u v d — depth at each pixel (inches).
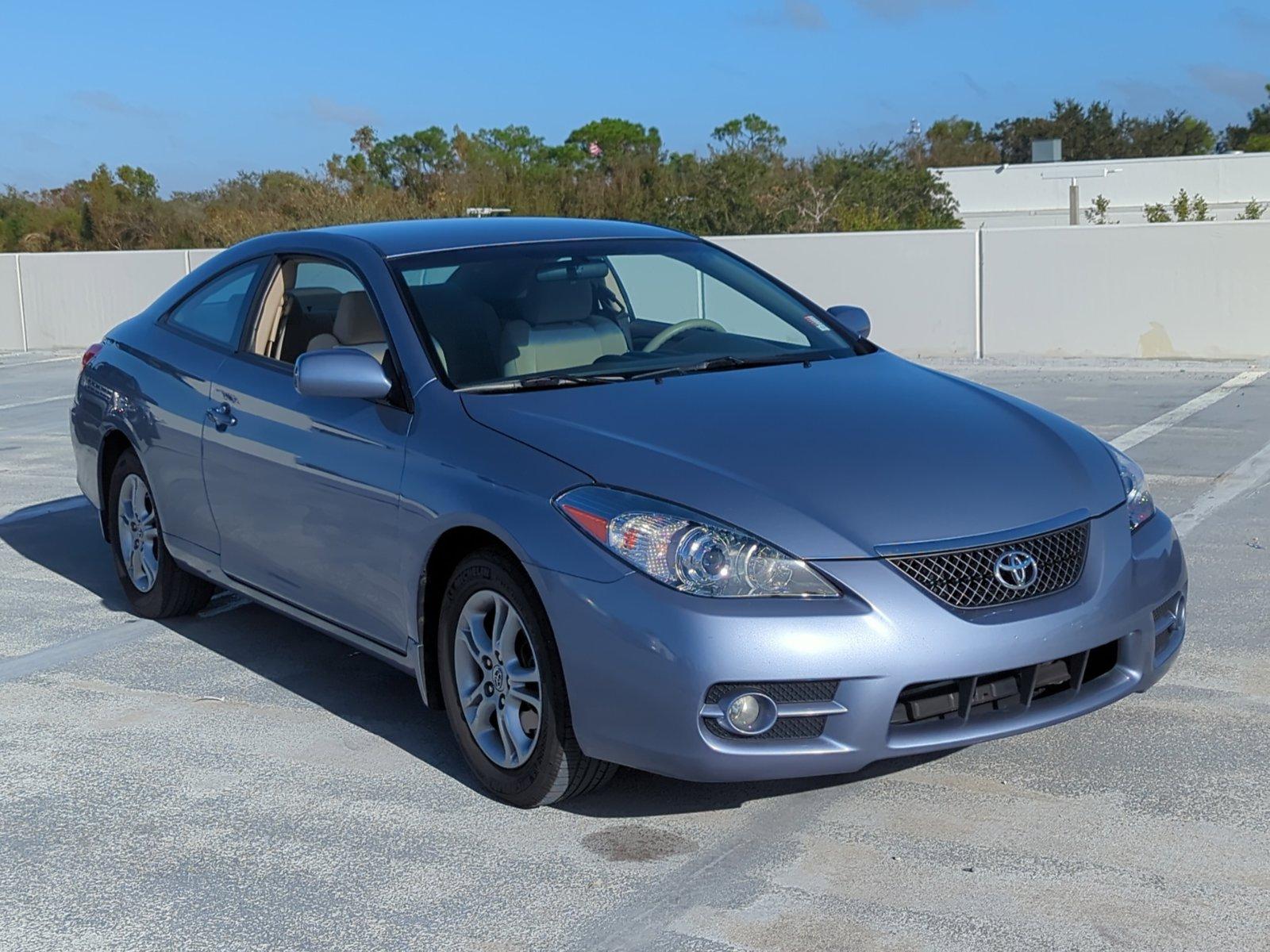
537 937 123.3
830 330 197.0
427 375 165.0
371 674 199.3
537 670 142.2
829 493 138.4
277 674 199.8
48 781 162.4
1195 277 499.5
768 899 128.2
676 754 131.0
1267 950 116.0
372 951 122.1
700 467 140.8
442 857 139.9
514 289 181.5
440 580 157.8
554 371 170.9
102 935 126.5
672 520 134.3
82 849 144.6
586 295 184.7
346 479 167.0
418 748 170.1
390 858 139.9
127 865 140.6
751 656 128.0
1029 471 147.6
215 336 208.1
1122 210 1587.1
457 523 148.3
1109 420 386.9
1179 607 155.0
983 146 2391.7
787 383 168.2
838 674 129.0
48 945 125.1
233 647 213.0
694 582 130.6
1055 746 161.8
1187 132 2696.9
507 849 141.1
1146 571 147.2
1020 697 138.2
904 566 133.2
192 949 123.6
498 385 164.9
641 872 134.9
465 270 183.8
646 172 1087.6
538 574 138.1
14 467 371.2
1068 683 141.7
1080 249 513.7
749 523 133.6
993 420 160.4
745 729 130.6
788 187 1043.3
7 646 216.7
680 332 187.3
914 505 138.0
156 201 1242.0
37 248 1240.2
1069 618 137.2
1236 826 139.6
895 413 158.7
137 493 225.6
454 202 1074.1
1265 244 488.4
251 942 124.4
